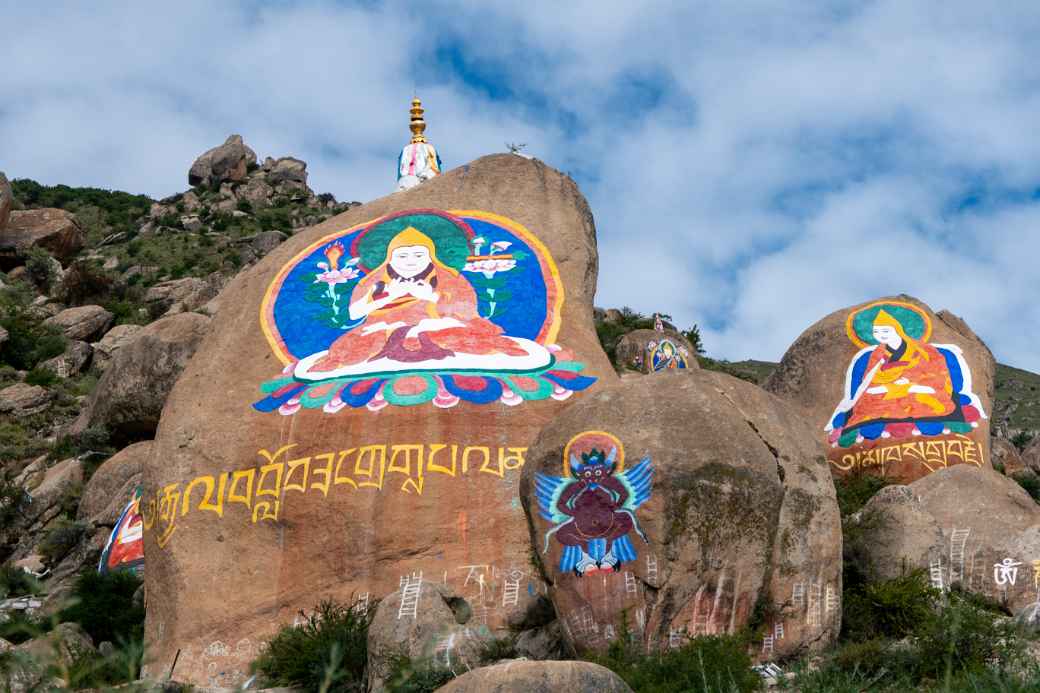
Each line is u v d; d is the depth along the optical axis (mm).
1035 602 17656
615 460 15023
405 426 19266
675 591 14492
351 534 18375
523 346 20672
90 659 15383
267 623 18062
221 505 19109
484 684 11195
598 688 11117
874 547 17500
